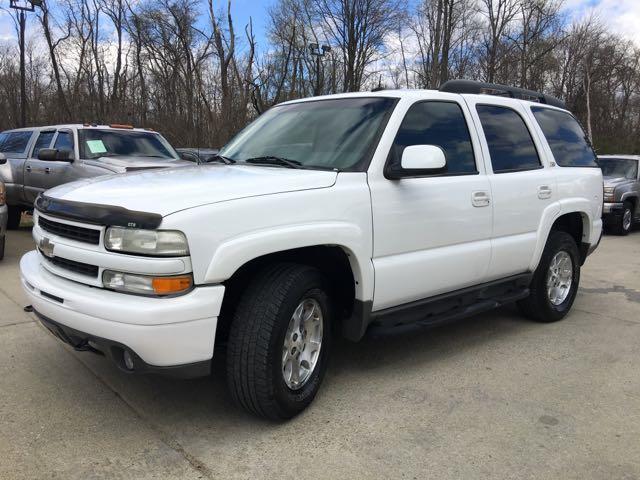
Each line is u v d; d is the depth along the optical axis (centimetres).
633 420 339
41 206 326
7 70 3591
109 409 337
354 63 3678
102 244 280
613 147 3525
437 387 381
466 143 427
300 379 335
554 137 532
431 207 381
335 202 329
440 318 404
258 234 293
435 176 392
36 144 975
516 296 474
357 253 338
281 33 3353
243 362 303
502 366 421
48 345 432
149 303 270
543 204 484
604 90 3700
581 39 3603
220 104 2327
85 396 352
